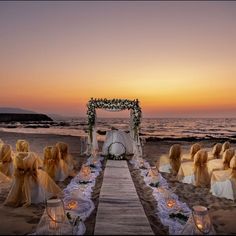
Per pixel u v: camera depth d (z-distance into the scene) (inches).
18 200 285.6
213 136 1338.6
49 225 215.9
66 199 292.8
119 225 219.9
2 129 1668.3
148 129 2023.9
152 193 330.6
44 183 303.4
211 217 261.1
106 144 587.5
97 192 330.0
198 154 376.8
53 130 1658.5
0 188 348.8
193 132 1696.6
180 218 246.4
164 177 423.2
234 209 282.7
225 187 319.0
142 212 249.4
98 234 203.2
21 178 289.0
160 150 749.3
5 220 246.5
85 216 247.1
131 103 600.7
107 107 613.6
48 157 391.5
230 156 356.8
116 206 266.1
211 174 350.9
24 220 246.8
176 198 310.0
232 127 2383.1
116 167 470.0
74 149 732.0
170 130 1905.8
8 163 381.4
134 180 395.9
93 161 505.0
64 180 396.8
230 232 229.9
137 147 563.5
